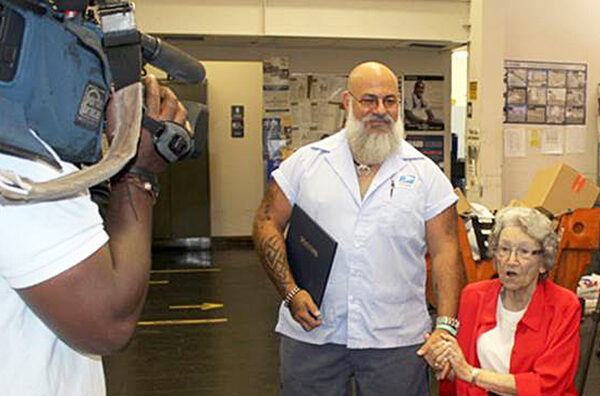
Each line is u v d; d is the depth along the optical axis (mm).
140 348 4145
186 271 6449
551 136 6453
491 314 2053
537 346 1923
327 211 1897
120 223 683
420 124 7688
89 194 658
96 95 635
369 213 1868
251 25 5934
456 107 10438
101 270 611
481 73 5836
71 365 707
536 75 6348
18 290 586
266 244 1958
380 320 1861
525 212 1991
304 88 7508
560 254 4133
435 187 1942
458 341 2098
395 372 1872
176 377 3662
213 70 7582
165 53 757
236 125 7711
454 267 1911
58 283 581
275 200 2035
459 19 6199
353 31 6078
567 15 6352
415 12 6141
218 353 4055
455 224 1977
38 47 578
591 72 6480
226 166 7762
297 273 1922
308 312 1854
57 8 609
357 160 1911
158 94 723
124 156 599
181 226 7602
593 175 6609
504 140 6332
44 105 589
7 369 639
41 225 574
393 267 1872
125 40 667
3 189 487
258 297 5422
